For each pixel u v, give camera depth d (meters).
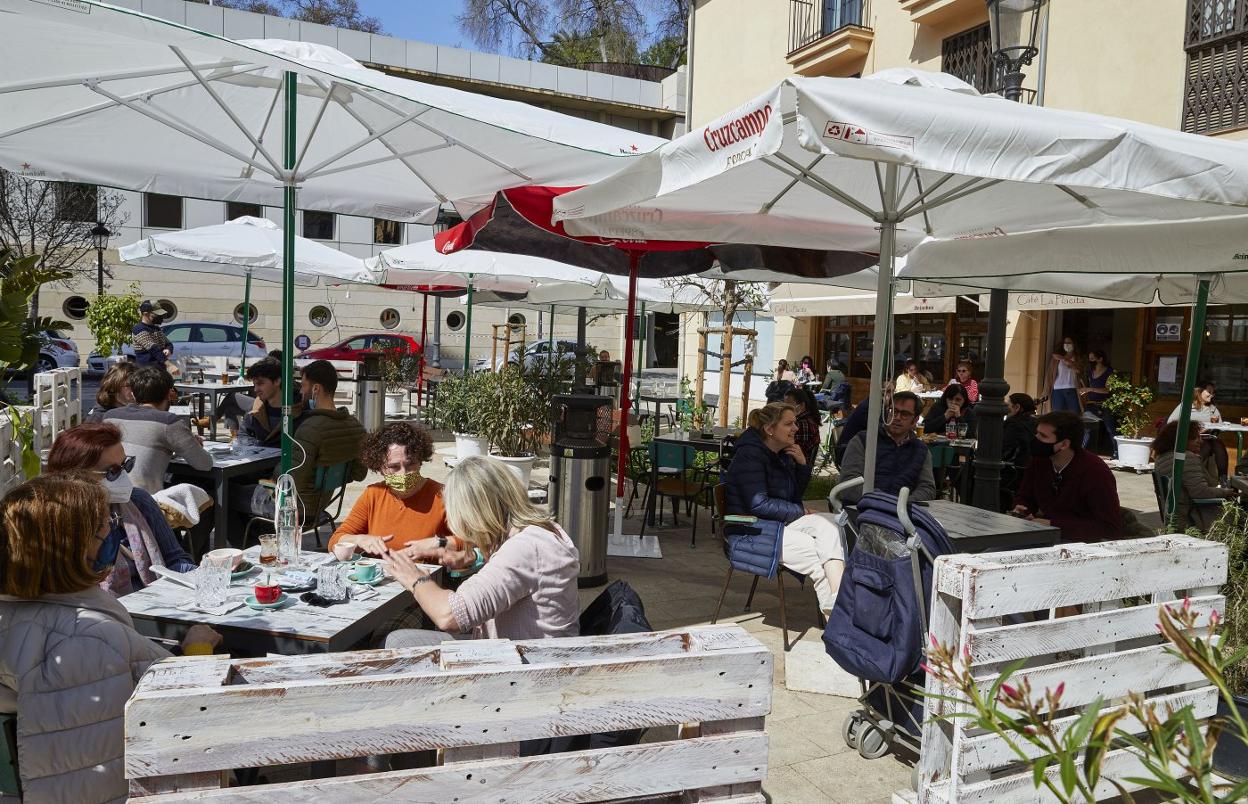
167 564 3.79
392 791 1.90
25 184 23.19
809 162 4.74
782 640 5.12
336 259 11.70
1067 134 3.08
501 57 30.83
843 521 3.60
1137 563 3.17
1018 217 5.55
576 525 6.08
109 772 2.31
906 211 4.57
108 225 25.28
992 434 7.04
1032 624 2.99
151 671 1.92
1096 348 15.48
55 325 3.22
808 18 19.98
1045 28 14.35
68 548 2.36
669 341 40.22
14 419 3.41
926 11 16.34
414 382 16.56
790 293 18.83
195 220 27.36
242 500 5.79
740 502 5.18
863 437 5.98
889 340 5.83
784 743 3.80
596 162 5.37
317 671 2.03
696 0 23.97
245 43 4.63
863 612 3.35
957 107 3.10
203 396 12.86
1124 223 5.22
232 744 1.81
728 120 3.26
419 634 3.01
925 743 3.00
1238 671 3.51
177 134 5.84
